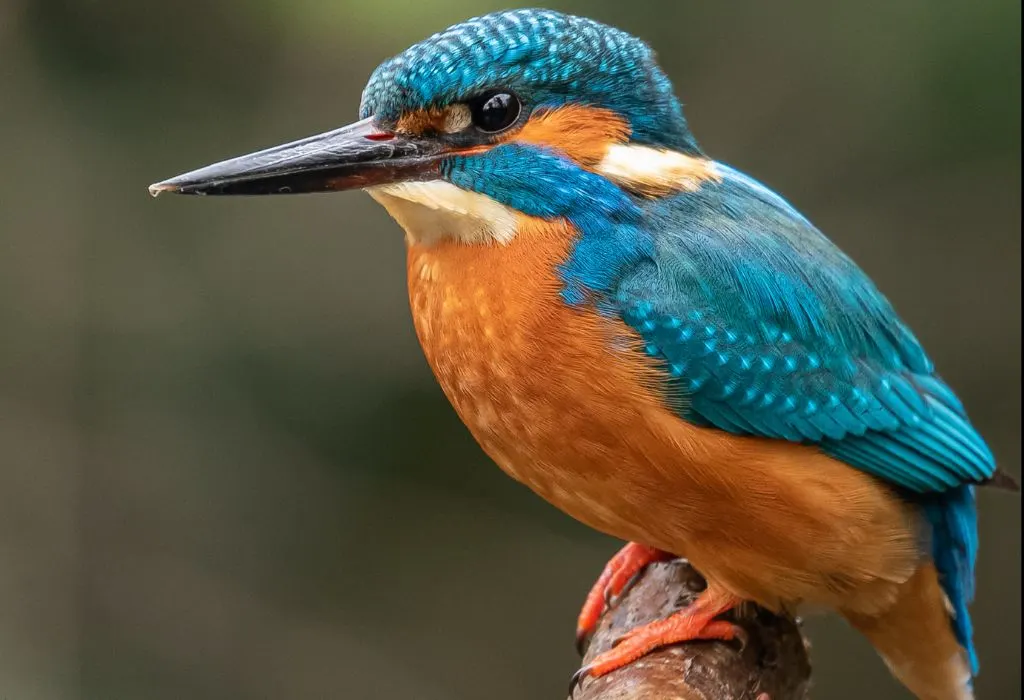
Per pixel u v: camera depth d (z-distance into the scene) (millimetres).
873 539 6723
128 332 12484
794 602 6910
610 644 7008
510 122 6523
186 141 12492
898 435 6875
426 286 6766
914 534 6898
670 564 7648
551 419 6414
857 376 6805
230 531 12594
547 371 6352
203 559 12570
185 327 12461
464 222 6531
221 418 12523
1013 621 13172
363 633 12664
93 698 12281
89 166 12516
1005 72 11469
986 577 13266
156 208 12477
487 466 12750
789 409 6562
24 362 12414
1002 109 11711
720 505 6477
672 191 6828
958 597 7273
